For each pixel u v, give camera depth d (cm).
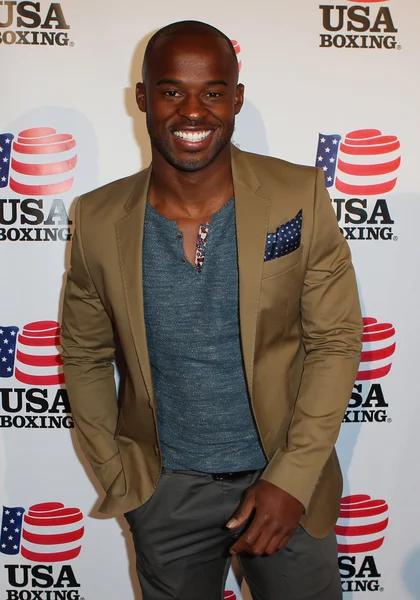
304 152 173
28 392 182
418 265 177
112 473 141
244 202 124
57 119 172
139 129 172
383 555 187
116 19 169
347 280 129
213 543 141
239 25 169
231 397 129
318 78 171
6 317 179
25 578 189
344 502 185
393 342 179
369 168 174
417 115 172
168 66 120
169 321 126
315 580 133
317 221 126
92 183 174
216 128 122
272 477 118
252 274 121
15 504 186
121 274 129
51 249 177
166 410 135
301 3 169
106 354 148
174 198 129
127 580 189
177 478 137
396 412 182
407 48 171
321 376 124
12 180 174
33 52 169
